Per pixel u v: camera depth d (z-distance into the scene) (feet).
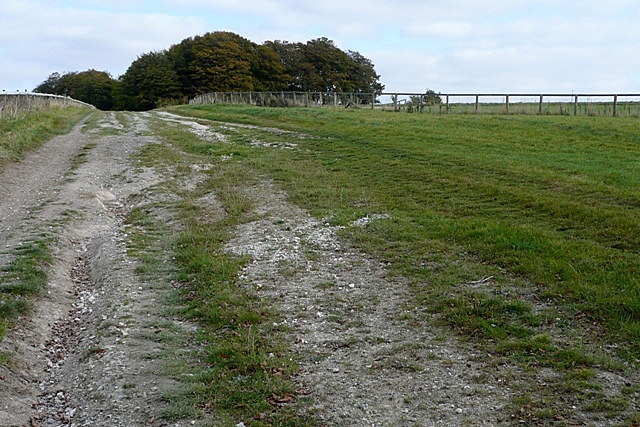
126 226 40.45
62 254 33.78
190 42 269.03
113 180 54.39
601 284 26.14
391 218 38.70
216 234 37.65
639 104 97.45
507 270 29.17
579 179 45.44
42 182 52.06
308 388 19.93
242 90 250.78
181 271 31.32
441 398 19.15
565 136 70.08
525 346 21.97
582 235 33.32
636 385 19.35
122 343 22.98
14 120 76.13
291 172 54.70
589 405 18.31
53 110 111.86
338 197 45.37
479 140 68.74
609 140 66.13
